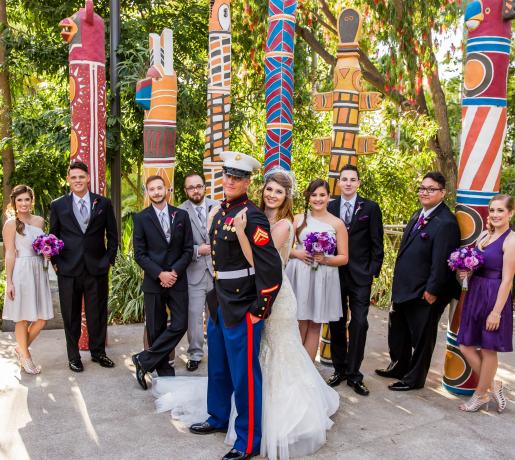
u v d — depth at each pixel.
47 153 7.54
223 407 3.24
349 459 2.98
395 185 8.27
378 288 6.73
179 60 7.64
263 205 3.37
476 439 3.24
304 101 8.21
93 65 4.64
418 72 8.79
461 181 3.86
